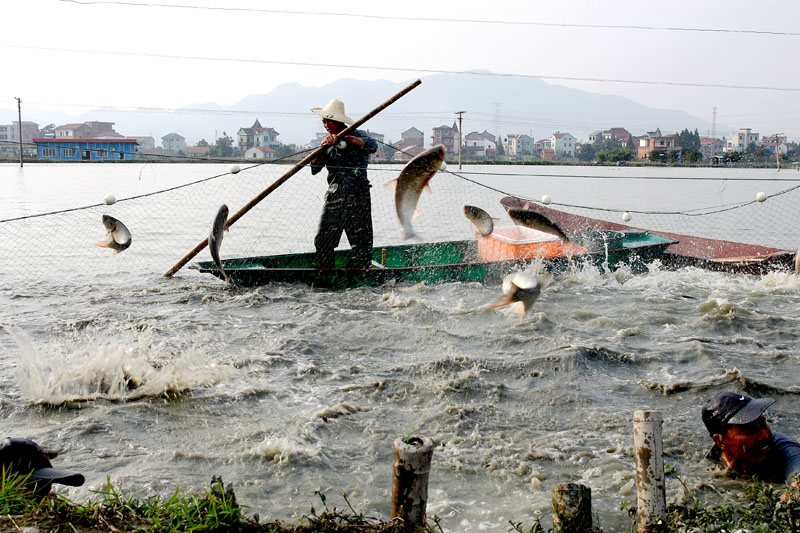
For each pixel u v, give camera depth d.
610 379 7.96
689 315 10.74
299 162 12.20
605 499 5.36
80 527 4.22
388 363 8.44
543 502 5.33
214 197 32.78
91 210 26.78
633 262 14.30
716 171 70.88
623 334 9.60
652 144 91.88
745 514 4.64
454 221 24.11
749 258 14.62
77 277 13.76
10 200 32.66
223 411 6.95
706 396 7.44
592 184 56.41
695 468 5.82
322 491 5.48
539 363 8.34
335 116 12.00
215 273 12.04
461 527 5.02
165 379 7.56
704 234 22.88
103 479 5.59
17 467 4.70
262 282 12.24
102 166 81.25
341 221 12.35
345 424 6.68
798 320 10.48
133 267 15.11
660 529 4.23
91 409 6.93
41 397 7.14
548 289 12.44
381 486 5.59
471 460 6.00
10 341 9.27
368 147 12.28
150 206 28.86
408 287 12.44
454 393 7.45
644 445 4.22
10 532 4.11
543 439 6.41
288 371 8.11
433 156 7.36
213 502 4.38
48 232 20.88
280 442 6.19
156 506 4.48
